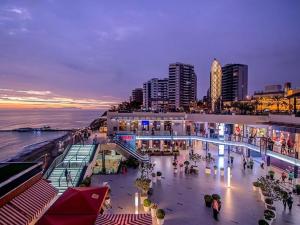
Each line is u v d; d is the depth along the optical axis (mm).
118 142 39438
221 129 46375
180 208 22609
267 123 38688
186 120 51812
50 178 27031
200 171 34812
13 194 13219
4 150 85000
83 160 32188
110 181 30359
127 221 13273
